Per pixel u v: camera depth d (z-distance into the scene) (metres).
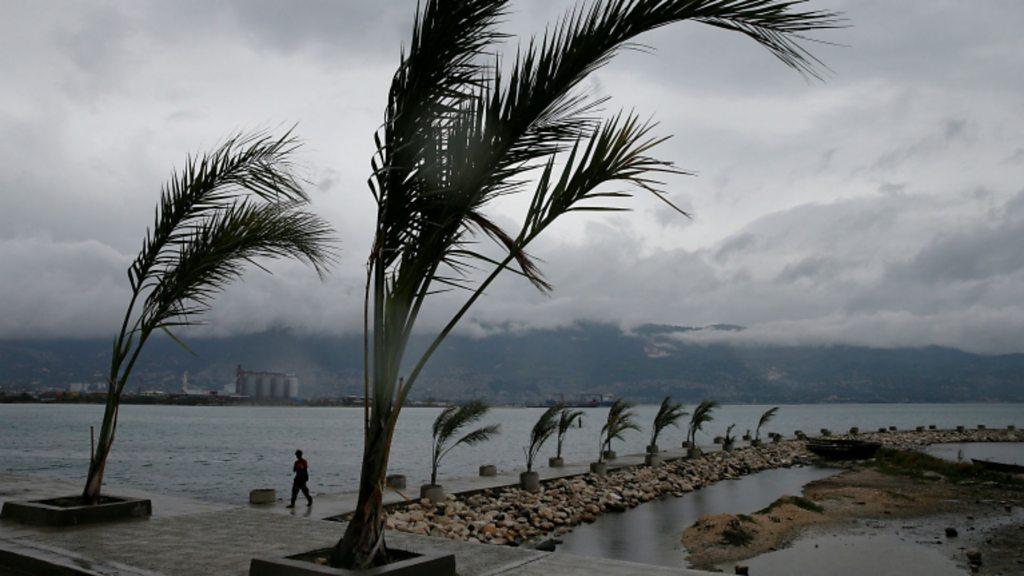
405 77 5.18
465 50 5.08
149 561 6.27
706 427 121.25
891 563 13.77
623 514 20.25
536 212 4.68
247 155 9.30
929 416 199.12
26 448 60.69
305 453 58.56
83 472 39.00
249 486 32.62
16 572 6.44
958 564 13.75
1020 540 16.17
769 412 47.59
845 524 18.09
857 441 40.78
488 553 6.56
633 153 4.40
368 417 5.23
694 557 14.29
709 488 27.06
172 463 47.38
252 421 164.38
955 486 26.75
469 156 4.86
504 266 4.97
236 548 6.91
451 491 19.83
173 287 9.15
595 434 103.25
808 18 3.75
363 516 5.17
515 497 20.36
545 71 4.48
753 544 15.36
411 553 5.54
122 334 9.30
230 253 9.17
